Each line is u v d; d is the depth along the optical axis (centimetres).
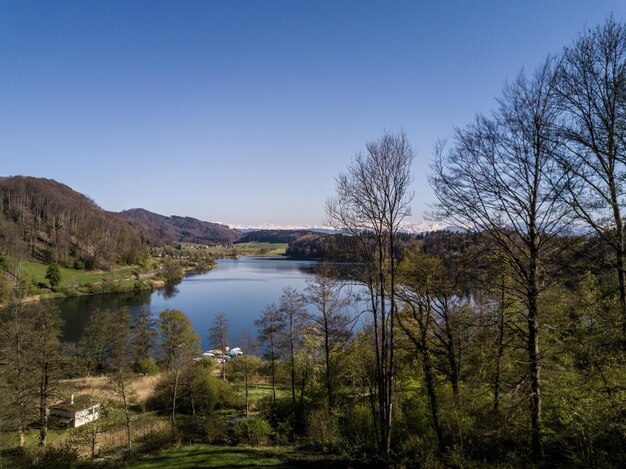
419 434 1664
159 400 3406
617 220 1030
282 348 2881
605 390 1001
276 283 11412
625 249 1068
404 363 1869
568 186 1087
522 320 1261
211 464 1642
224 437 2295
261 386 3853
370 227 1462
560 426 1277
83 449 2269
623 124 991
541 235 1151
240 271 15850
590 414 976
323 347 2562
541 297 1194
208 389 3186
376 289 1486
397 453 1562
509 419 1196
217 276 13962
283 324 2933
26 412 2520
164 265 13325
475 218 1270
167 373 3562
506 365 1347
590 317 1147
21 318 2875
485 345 1482
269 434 2241
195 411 3180
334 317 2348
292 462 1656
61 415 2908
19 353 2605
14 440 2497
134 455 2091
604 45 1033
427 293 1593
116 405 3114
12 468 2030
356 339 2444
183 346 3747
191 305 8081
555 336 1234
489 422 1311
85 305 7819
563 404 1134
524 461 1156
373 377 2039
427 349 1608
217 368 4519
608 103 1037
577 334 1116
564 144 1109
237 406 3281
